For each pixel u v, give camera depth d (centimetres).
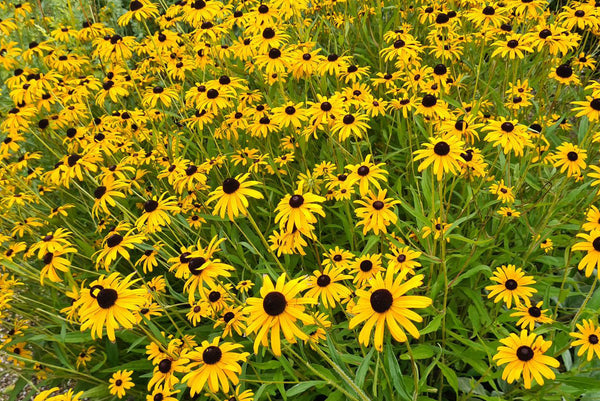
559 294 224
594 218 190
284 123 315
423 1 471
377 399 220
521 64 405
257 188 335
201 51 426
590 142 308
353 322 140
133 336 256
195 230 321
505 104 334
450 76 370
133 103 479
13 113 373
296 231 219
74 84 433
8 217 339
